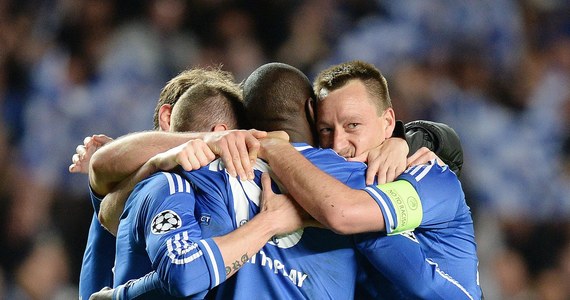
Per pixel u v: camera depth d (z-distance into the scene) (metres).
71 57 28.83
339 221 9.16
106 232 11.10
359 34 29.89
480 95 29.66
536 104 30.41
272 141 9.80
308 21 29.98
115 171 10.29
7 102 28.45
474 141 28.88
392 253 9.48
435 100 28.98
